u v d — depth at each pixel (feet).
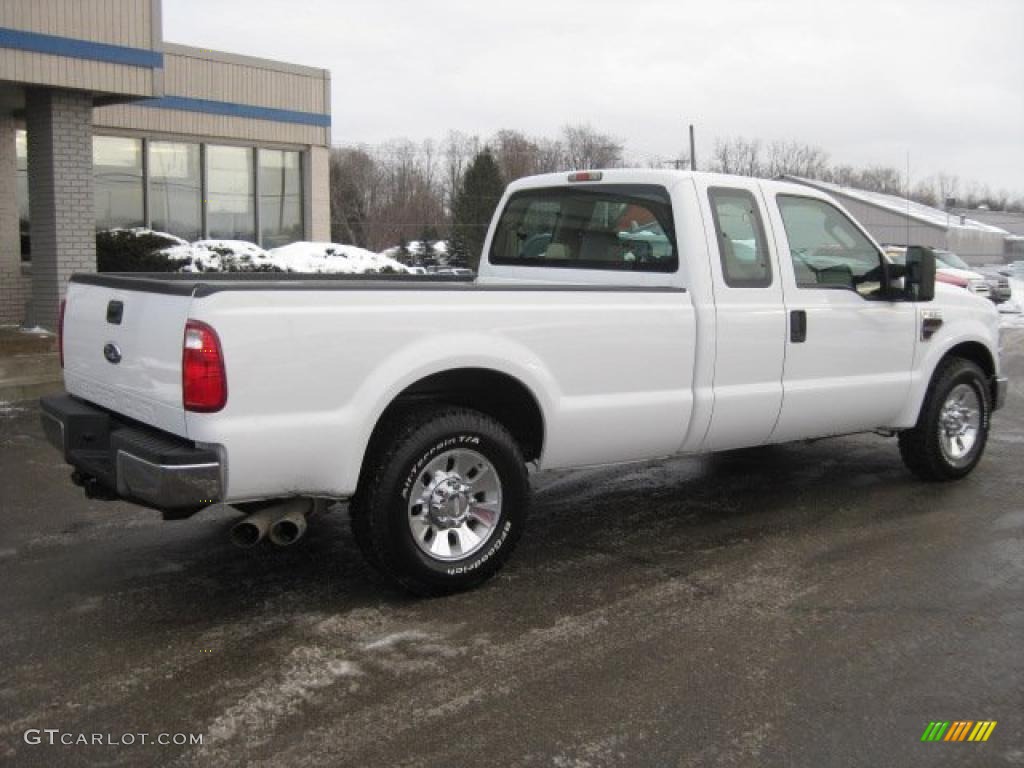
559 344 16.31
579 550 18.24
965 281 80.94
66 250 42.70
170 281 14.83
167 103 57.62
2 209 47.91
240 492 13.65
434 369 14.96
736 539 18.94
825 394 20.10
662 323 17.51
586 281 20.15
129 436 14.43
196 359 13.23
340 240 201.26
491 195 172.35
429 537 15.62
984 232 192.65
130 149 57.06
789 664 13.32
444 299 15.12
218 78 60.34
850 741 11.35
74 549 18.07
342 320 14.15
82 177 42.80
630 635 14.25
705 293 18.17
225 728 11.51
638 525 19.89
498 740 11.29
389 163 223.30
